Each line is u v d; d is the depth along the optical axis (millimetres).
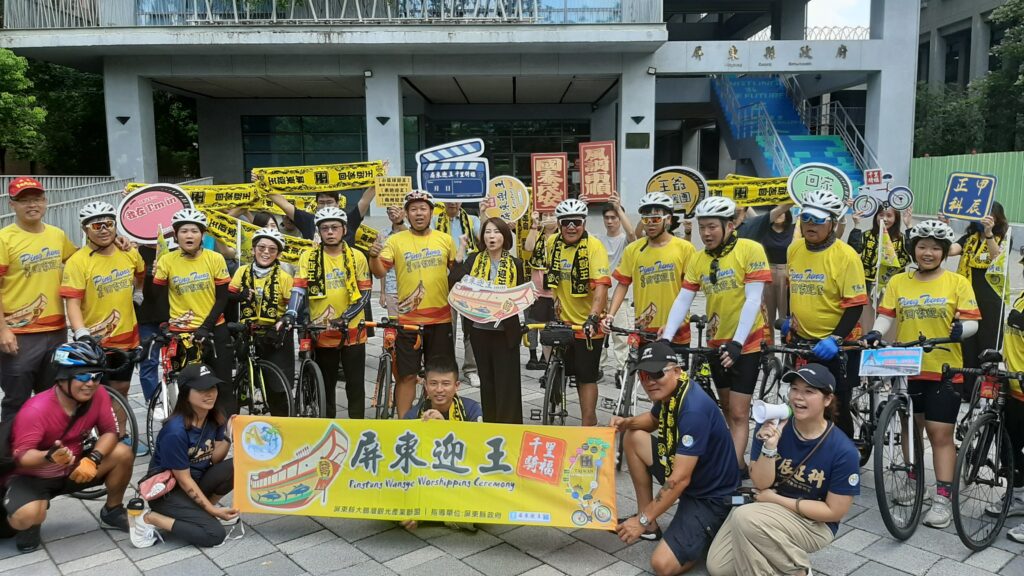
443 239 5531
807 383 3453
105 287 5277
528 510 3973
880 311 4844
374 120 15094
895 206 7066
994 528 4105
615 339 7434
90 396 4035
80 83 19000
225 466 4250
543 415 5441
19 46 13953
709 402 3777
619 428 4188
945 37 29016
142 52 14461
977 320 4430
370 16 14961
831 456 3480
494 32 13953
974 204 6539
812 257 4773
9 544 4133
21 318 5074
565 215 5297
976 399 4363
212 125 18953
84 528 4336
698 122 26688
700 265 4797
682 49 15188
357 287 5621
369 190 7652
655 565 3676
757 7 21469
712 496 3795
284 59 14906
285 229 8258
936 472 4445
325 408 5238
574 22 14094
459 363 8297
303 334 5500
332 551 3998
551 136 20625
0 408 5453
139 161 15055
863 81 16625
